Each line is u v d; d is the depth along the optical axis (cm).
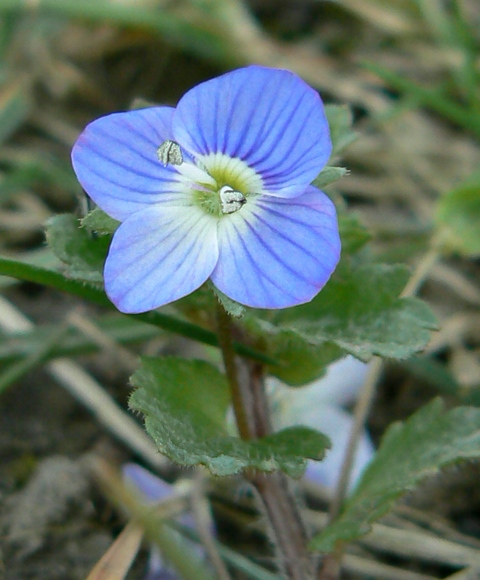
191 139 5
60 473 6
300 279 5
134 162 5
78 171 5
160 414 5
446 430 5
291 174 5
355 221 6
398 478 5
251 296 5
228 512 6
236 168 5
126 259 5
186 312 6
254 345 6
